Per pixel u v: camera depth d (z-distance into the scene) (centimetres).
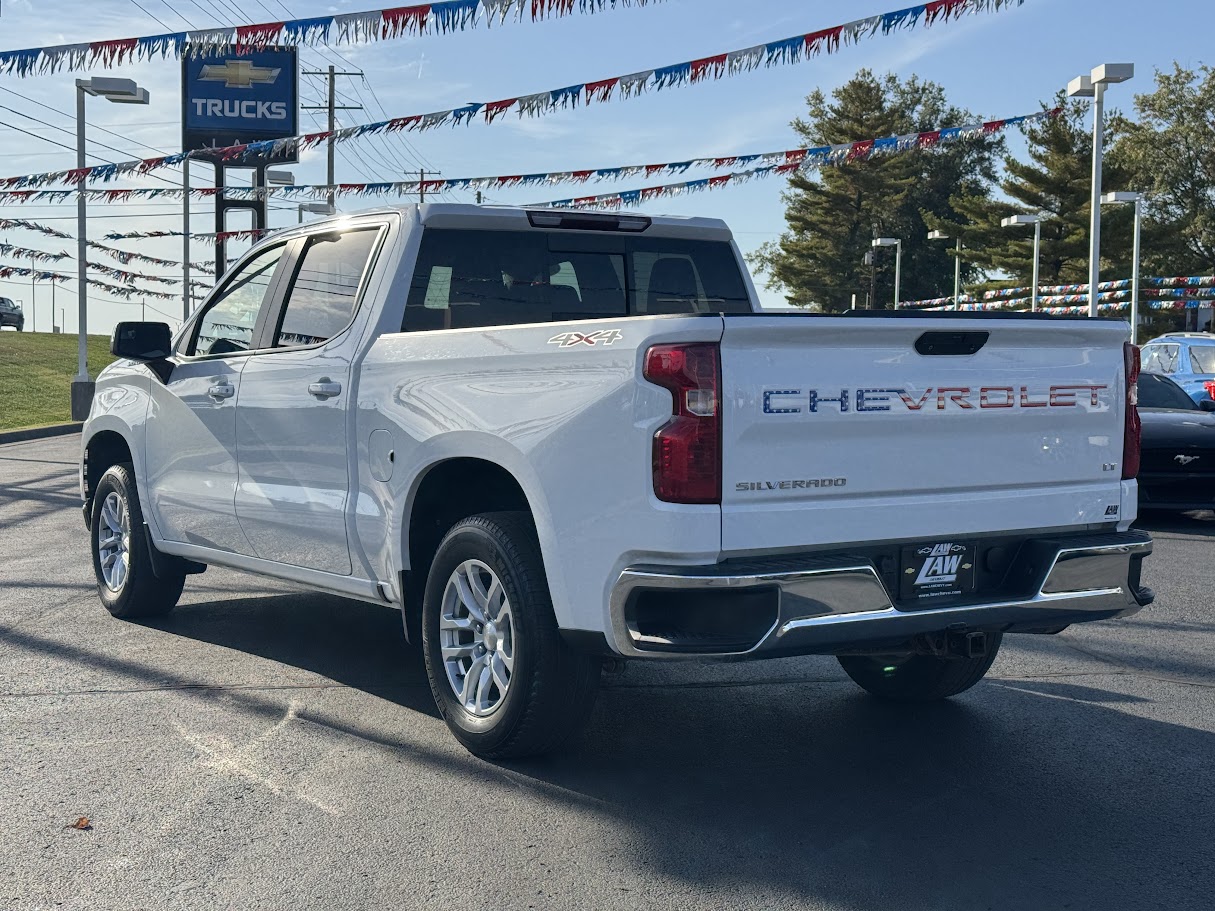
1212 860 378
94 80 2344
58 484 1402
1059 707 548
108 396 719
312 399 548
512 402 441
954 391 426
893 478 416
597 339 412
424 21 873
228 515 608
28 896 349
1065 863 375
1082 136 6400
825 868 371
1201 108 6994
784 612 389
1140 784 446
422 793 433
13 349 3962
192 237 2416
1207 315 6806
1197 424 1126
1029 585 444
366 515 514
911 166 7894
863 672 557
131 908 342
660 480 389
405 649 641
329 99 4862
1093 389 459
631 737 502
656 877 364
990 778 453
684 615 392
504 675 461
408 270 534
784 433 396
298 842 388
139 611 701
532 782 445
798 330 395
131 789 434
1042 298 5084
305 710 531
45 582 812
